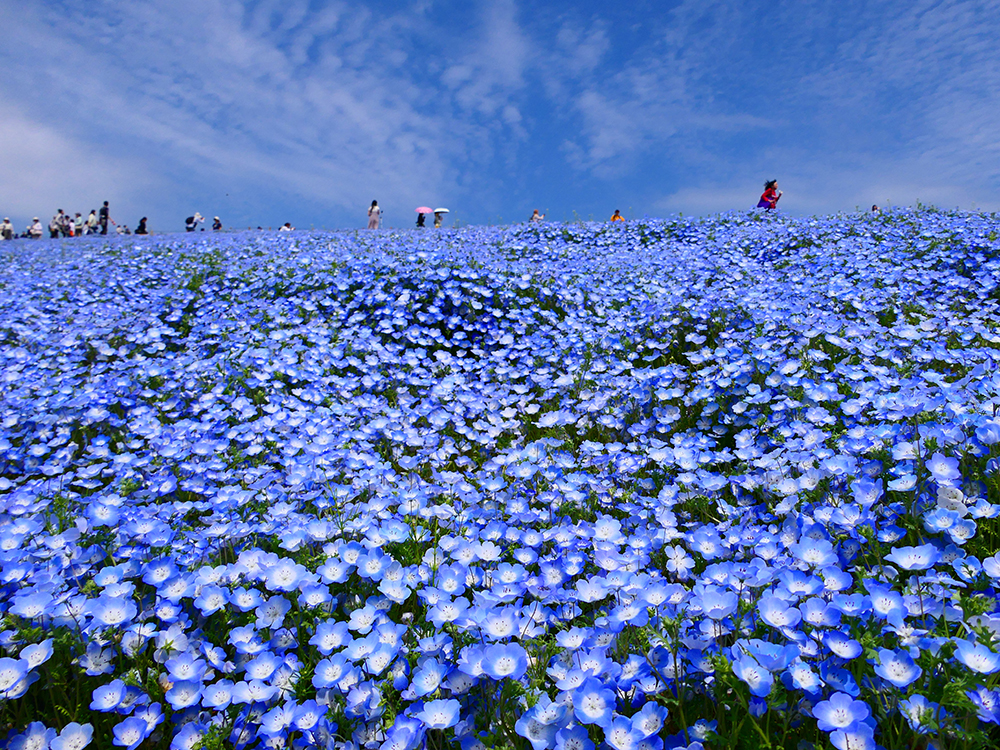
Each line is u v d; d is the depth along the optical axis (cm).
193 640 227
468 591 258
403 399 519
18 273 1059
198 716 200
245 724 194
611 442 451
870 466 290
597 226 1404
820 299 625
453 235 1343
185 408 522
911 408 297
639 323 661
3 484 377
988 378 352
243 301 791
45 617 223
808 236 978
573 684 180
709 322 638
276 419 449
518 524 303
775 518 284
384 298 729
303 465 366
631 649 205
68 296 865
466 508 324
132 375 554
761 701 172
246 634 217
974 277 706
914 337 486
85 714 204
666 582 260
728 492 335
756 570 223
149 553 279
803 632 189
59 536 281
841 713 155
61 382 539
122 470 379
